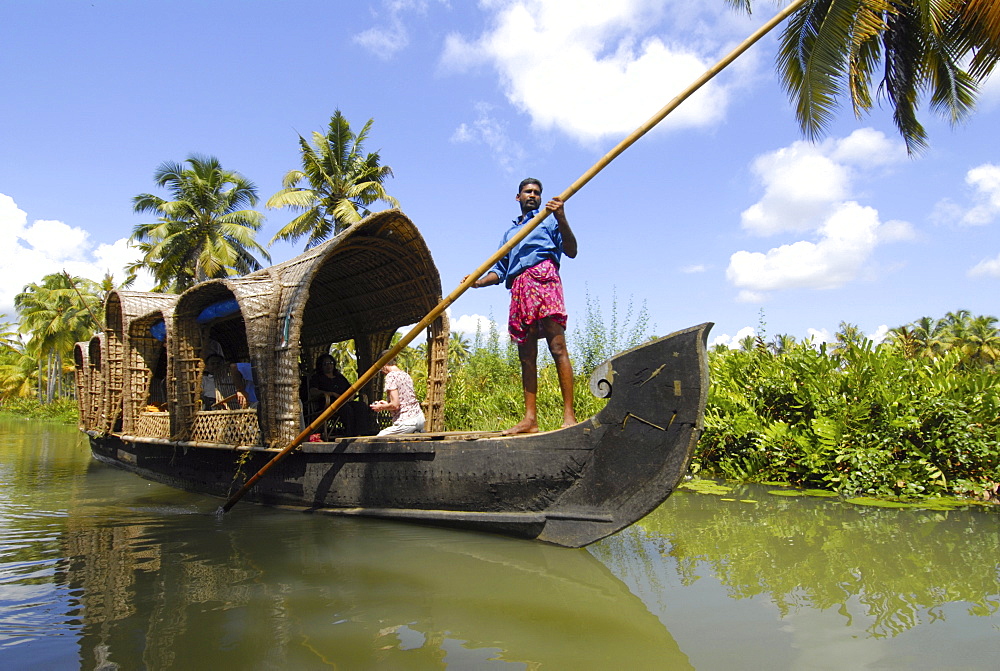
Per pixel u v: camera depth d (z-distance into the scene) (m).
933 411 5.63
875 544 3.78
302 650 2.40
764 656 2.31
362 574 3.34
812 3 8.77
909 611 2.71
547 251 4.22
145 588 3.13
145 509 5.48
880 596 2.89
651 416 3.50
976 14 7.49
